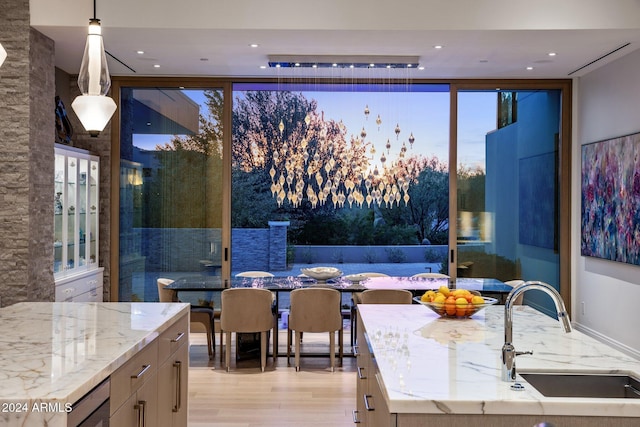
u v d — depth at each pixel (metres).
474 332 3.09
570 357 2.57
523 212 7.74
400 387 2.10
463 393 2.04
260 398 4.89
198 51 6.22
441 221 7.78
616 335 6.39
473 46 5.96
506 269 7.74
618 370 2.38
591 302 7.04
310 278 6.71
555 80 7.61
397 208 7.79
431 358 2.52
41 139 5.52
